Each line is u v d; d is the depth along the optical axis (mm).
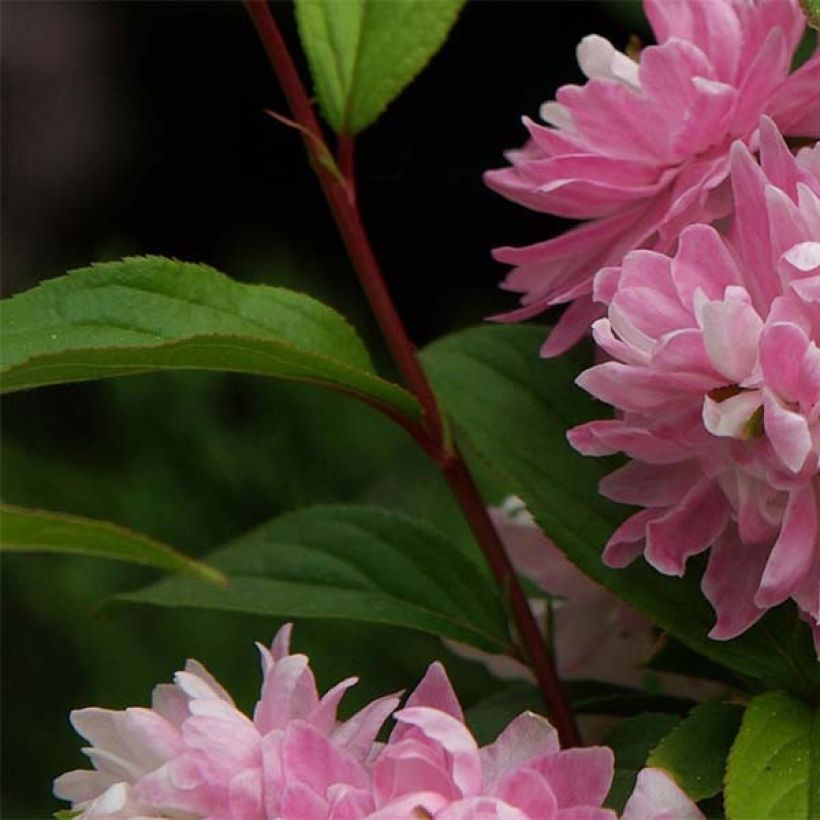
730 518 356
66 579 893
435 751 346
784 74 358
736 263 353
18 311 363
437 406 383
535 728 348
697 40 361
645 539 360
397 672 797
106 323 365
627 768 375
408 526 394
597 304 366
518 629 383
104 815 351
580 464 375
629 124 361
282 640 361
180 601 394
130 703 865
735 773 350
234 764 350
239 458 935
